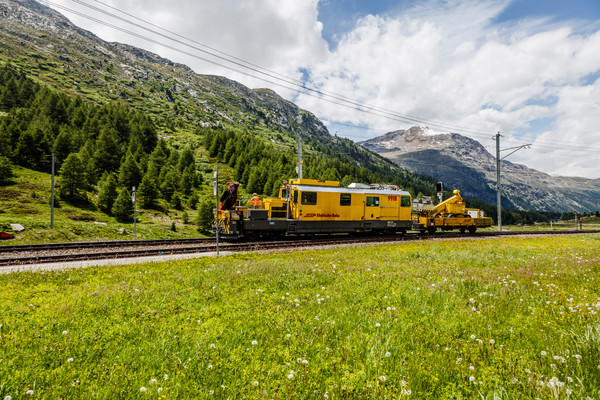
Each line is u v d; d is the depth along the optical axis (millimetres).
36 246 18609
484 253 16516
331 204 24719
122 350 4859
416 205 32562
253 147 174375
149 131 154500
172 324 5902
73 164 80562
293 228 23438
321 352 4711
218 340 5234
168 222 83938
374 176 196125
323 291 8242
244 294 8047
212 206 79000
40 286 9102
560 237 29766
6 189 73750
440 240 25328
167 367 4281
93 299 7445
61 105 140875
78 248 19281
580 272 10453
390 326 5750
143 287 8641
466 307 6805
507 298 7309
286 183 24984
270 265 12094
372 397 3459
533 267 11883
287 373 4074
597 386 3629
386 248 19000
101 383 3844
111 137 120000
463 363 4289
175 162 139125
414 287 8406
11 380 3814
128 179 101062
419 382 3816
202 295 8016
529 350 4777
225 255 16250
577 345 4562
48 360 4465
